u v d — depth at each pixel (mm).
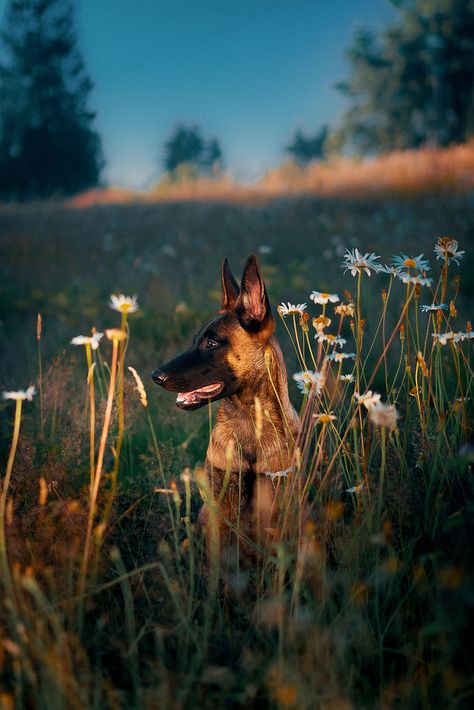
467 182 16422
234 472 3225
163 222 15812
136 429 4758
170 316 7492
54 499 3209
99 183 53969
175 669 2332
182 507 3404
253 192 21062
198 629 2377
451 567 2322
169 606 2514
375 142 50812
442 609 2098
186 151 87188
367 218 14227
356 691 2156
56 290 10000
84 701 1963
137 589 2740
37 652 2086
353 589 2369
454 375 3879
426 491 2785
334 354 2924
